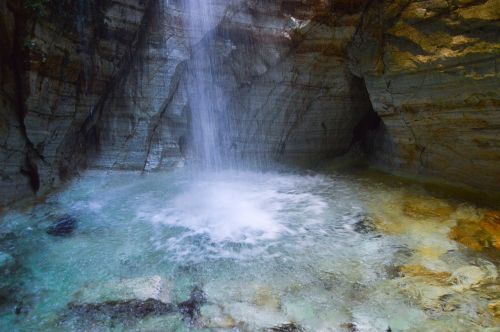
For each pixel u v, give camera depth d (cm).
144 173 745
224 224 584
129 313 384
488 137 597
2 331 358
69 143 652
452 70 590
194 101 777
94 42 607
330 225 584
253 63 764
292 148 877
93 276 443
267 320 379
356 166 863
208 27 703
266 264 478
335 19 735
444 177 700
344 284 439
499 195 629
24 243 504
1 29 510
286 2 725
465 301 408
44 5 519
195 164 809
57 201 612
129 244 517
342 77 811
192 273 456
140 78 691
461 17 566
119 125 704
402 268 467
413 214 604
